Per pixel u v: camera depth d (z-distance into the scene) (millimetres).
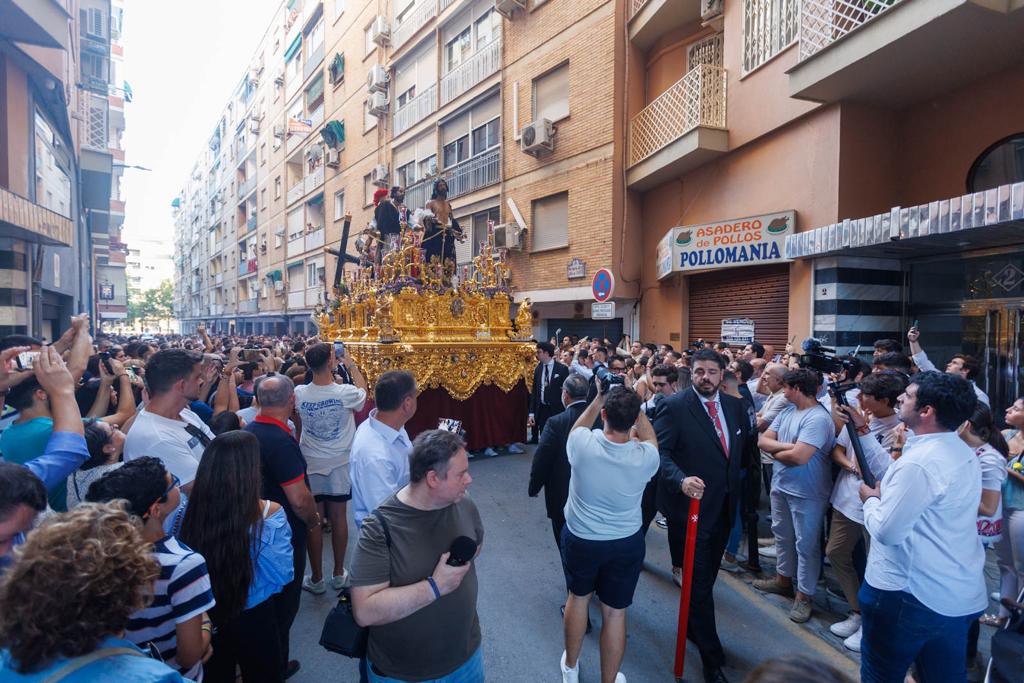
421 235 8539
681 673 3328
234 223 41594
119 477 1968
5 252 9672
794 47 8305
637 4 11617
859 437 3568
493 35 15891
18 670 1261
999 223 5102
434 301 8109
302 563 3373
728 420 3688
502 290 9062
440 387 8031
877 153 7941
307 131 28016
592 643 3713
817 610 4125
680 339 11250
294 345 10195
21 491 1785
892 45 6191
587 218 12695
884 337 7977
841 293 7762
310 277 27766
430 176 9320
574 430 3217
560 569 4789
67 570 1270
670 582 4602
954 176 7383
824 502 3900
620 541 3027
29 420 2869
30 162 10727
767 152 9086
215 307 48531
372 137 22062
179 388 3051
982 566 2412
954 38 6043
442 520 2135
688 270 10141
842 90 7402
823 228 7309
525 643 3707
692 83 9930
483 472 7594
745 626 3896
